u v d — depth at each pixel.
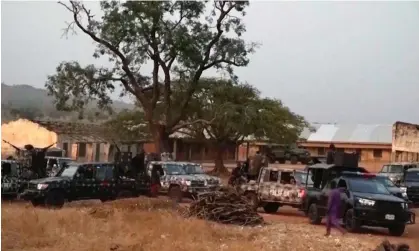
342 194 18.30
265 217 22.14
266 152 57.06
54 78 42.31
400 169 34.16
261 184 24.02
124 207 19.83
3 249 12.27
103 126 54.75
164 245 13.46
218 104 43.84
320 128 73.62
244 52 43.44
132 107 57.97
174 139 56.56
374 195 17.89
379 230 19.16
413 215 17.77
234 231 16.41
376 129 69.94
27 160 26.66
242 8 42.34
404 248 13.62
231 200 19.55
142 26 40.34
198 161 65.50
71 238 13.92
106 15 40.75
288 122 51.50
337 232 17.47
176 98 46.12
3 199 24.61
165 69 42.69
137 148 53.19
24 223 15.05
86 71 42.16
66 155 49.78
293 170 23.64
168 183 26.58
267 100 48.00
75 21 40.81
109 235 14.77
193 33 42.31
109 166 24.70
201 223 16.59
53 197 22.86
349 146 66.62
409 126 48.06
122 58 41.94
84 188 23.69
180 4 41.41
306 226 18.98
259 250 13.55
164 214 18.39
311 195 20.50
